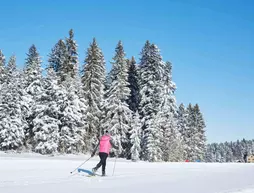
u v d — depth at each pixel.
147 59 42.69
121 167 17.03
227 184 9.83
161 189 8.03
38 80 42.81
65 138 35.03
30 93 42.16
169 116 43.56
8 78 42.16
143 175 12.38
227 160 149.75
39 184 8.25
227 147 153.88
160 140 38.75
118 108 38.16
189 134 64.56
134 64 46.28
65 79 38.28
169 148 44.12
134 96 44.75
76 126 36.97
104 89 46.22
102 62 46.34
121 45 40.59
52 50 44.38
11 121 35.47
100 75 40.88
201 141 65.62
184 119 65.81
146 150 38.28
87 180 9.49
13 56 43.41
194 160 62.31
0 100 35.47
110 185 8.48
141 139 39.34
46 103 35.97
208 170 17.94
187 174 13.86
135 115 40.06
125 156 40.19
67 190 7.27
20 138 36.19
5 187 7.57
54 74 37.34
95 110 39.47
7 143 34.22
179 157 47.38
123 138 38.28
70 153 36.12
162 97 41.50
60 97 35.66
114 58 40.56
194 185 9.28
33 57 44.53
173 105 44.94
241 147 154.38
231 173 15.66
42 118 35.22
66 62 40.41
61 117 35.44
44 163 16.11
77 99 36.44
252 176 13.91
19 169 12.85
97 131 39.09
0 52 46.44
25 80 42.91
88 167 15.44
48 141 34.34
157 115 39.28
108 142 11.38
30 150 36.97
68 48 40.94
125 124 38.44
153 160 37.44
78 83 39.22
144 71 42.34
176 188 8.35
